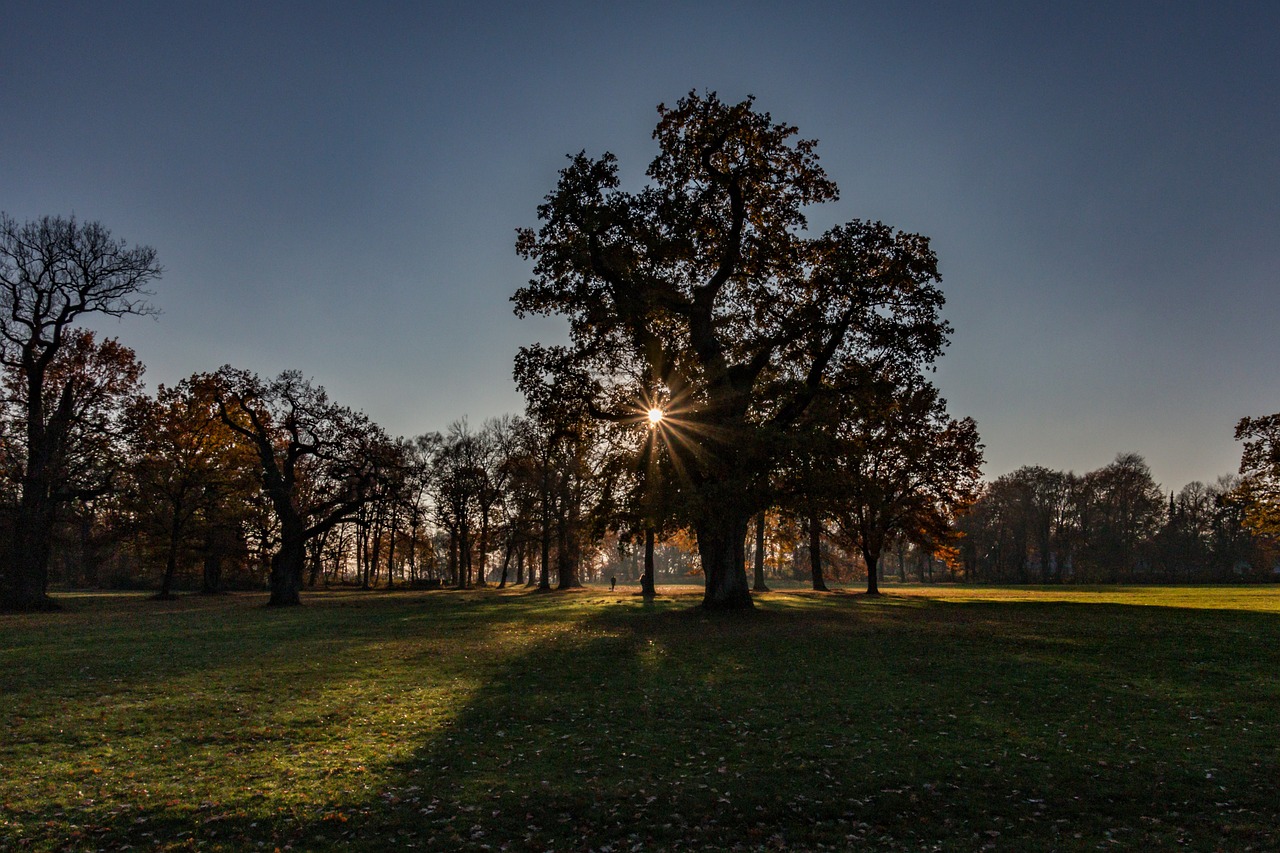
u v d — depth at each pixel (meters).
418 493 68.69
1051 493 97.94
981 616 28.92
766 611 30.83
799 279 30.80
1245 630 23.12
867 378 28.75
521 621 30.28
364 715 13.58
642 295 27.98
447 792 9.63
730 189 28.95
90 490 43.28
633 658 19.67
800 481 26.31
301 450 47.34
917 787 9.85
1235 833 8.39
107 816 8.77
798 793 9.64
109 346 46.25
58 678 16.95
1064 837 8.37
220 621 32.19
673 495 26.28
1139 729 12.52
